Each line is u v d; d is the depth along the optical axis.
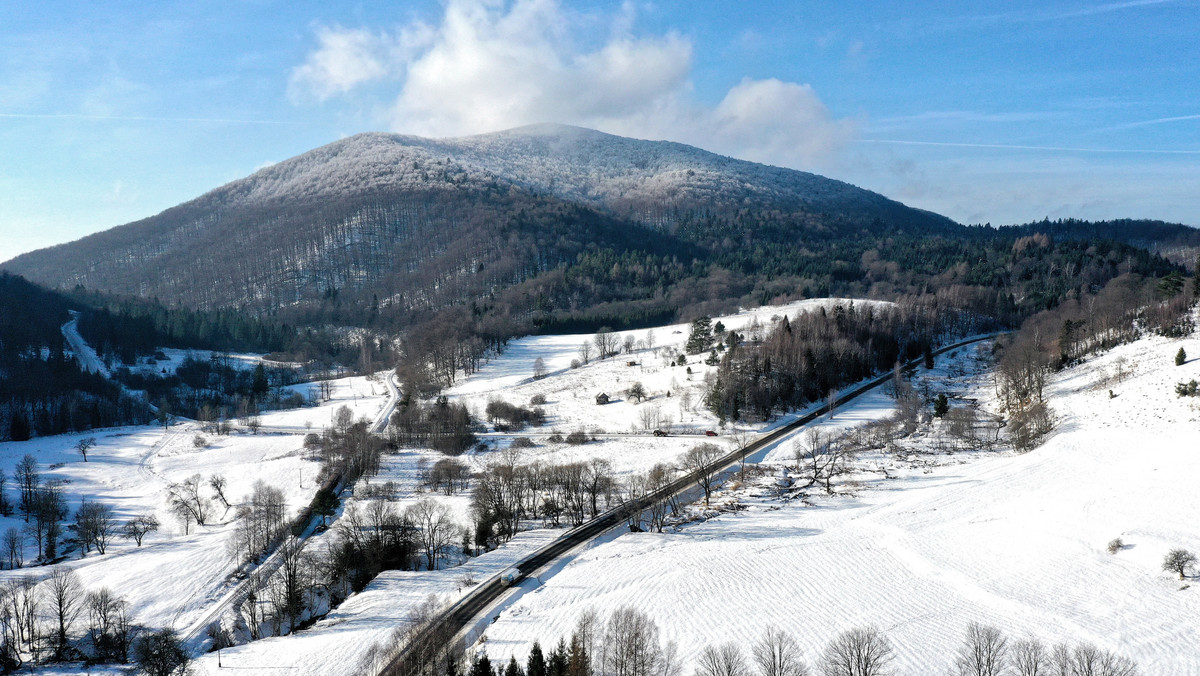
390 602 98.44
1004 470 134.12
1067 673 66.56
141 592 110.81
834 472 144.50
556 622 86.12
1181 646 73.06
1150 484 112.62
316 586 109.69
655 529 120.75
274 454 198.12
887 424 174.50
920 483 134.12
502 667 73.94
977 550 102.31
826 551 104.88
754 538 112.12
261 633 101.31
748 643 79.06
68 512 155.62
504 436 198.62
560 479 137.75
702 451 153.88
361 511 132.50
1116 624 78.44
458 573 107.31
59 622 99.19
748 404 194.12
